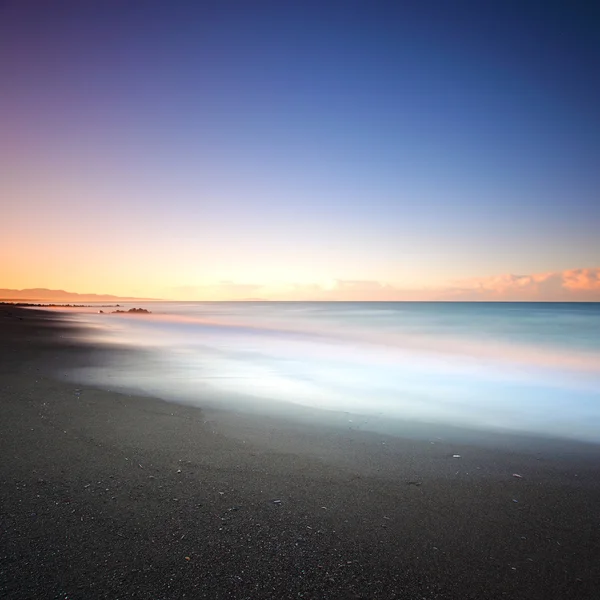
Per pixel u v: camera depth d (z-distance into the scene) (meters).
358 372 12.19
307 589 2.54
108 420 5.98
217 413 6.74
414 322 38.53
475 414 7.57
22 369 9.76
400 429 6.30
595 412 7.84
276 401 7.95
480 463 4.87
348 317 49.38
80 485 3.85
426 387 10.18
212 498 3.69
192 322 36.81
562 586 2.64
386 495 3.89
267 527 3.23
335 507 3.61
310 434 5.79
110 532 3.08
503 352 17.52
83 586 2.48
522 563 2.87
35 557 2.74
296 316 52.09
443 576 2.71
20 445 4.84
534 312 65.06
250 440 5.38
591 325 33.75
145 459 4.55
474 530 3.29
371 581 2.63
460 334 26.27
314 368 12.73
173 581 2.56
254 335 24.78
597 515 3.59
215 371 11.32
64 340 17.03
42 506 3.43
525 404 8.50
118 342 17.97
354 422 6.61
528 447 5.58
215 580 2.59
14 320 27.25
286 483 4.08
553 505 3.77
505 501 3.83
